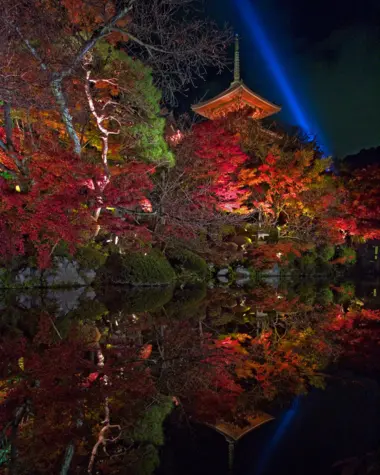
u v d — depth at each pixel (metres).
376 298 14.25
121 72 14.23
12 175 12.59
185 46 11.59
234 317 9.56
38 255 13.63
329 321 9.06
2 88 9.38
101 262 15.80
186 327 8.17
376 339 7.09
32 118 12.90
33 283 13.86
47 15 11.38
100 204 12.41
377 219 25.45
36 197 12.04
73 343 6.51
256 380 4.63
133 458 2.76
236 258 20.56
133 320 8.88
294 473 2.51
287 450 2.85
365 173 26.38
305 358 5.66
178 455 2.78
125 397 4.00
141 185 12.60
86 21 12.65
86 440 3.05
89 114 14.06
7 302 11.05
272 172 20.59
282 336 7.34
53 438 3.08
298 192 21.95
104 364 5.28
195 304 11.86
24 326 7.84
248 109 30.22
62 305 10.90
